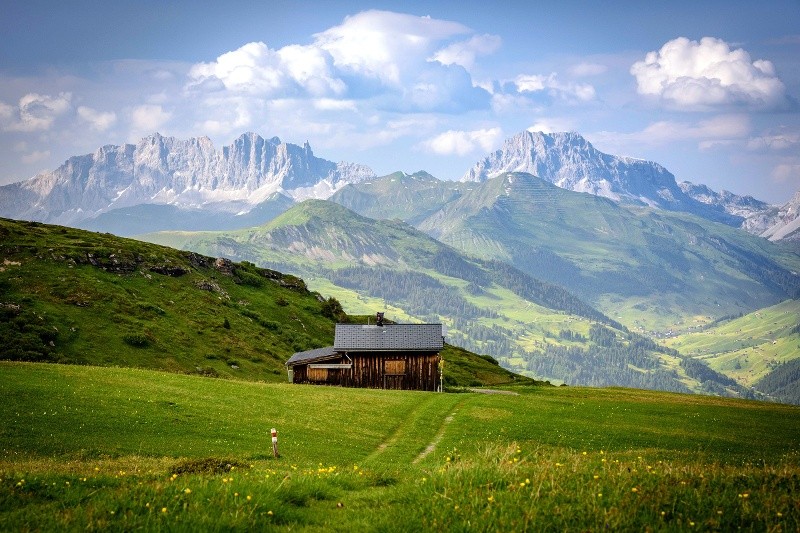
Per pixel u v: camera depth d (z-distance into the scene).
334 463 42.81
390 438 54.28
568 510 17.22
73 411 48.75
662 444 54.00
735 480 20.86
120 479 23.41
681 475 21.06
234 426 51.00
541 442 52.56
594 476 20.16
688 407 79.88
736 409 81.12
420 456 46.75
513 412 68.25
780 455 49.88
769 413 78.12
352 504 20.22
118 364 92.62
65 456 38.75
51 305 103.00
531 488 19.08
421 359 98.69
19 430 42.94
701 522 16.61
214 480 22.19
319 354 100.00
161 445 43.41
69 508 18.48
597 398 97.50
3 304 97.62
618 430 59.75
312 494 21.34
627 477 20.19
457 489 19.55
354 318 178.75
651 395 108.31
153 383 64.19
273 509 18.81
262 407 60.00
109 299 112.19
